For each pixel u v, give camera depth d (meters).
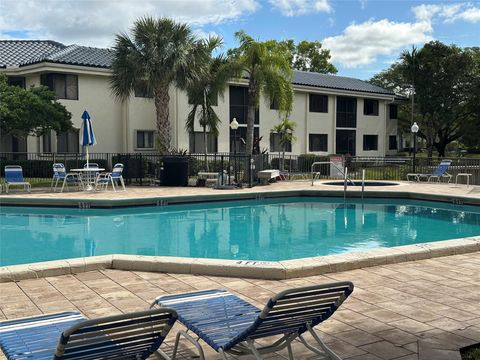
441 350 3.91
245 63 20.03
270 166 27.92
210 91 21.39
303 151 32.66
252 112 20.44
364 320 4.63
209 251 9.53
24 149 24.41
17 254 9.17
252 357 3.80
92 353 2.68
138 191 16.78
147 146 25.81
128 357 2.89
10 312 4.90
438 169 20.33
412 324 4.52
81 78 23.72
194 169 21.98
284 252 9.45
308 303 3.15
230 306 3.72
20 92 18.97
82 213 13.70
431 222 12.76
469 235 11.09
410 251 7.19
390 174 23.97
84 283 5.94
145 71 19.16
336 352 3.88
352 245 10.05
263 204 16.03
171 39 19.23
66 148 23.73
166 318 2.83
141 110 25.39
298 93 32.12
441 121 38.41
